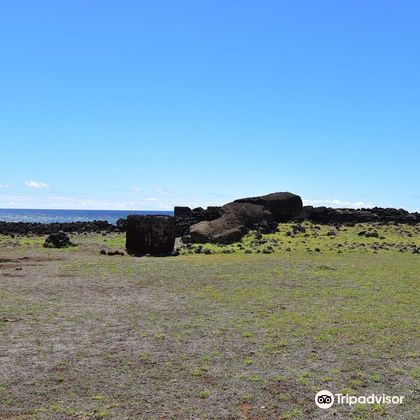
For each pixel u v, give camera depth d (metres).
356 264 24.72
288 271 22.39
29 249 31.77
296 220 43.47
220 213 38.28
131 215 31.22
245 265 24.33
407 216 45.09
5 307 15.03
